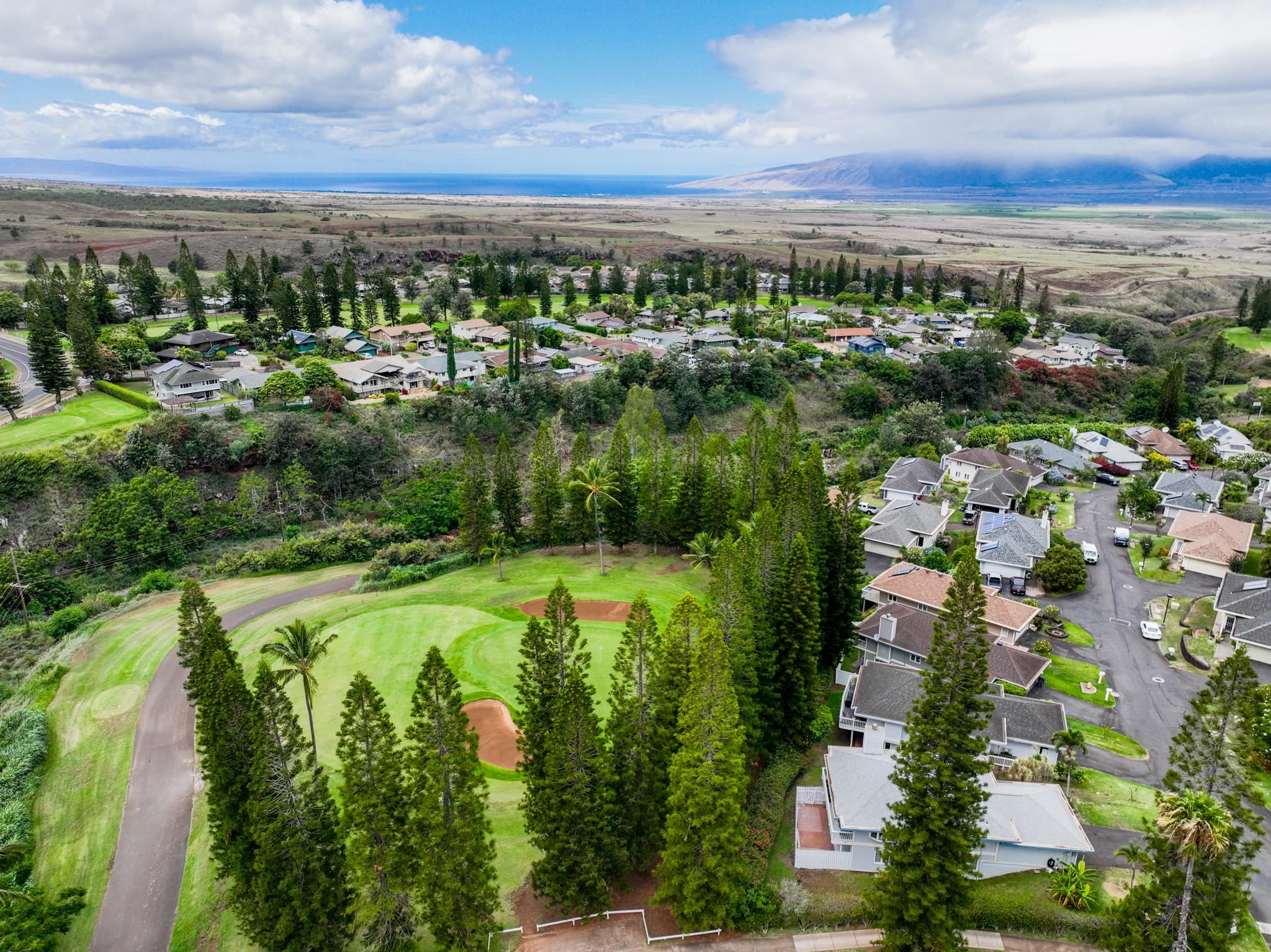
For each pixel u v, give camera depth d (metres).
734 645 46.78
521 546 89.62
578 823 37.56
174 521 85.56
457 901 35.09
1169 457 115.62
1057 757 49.41
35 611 70.62
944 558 77.62
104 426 97.25
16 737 52.28
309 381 116.88
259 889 35.12
